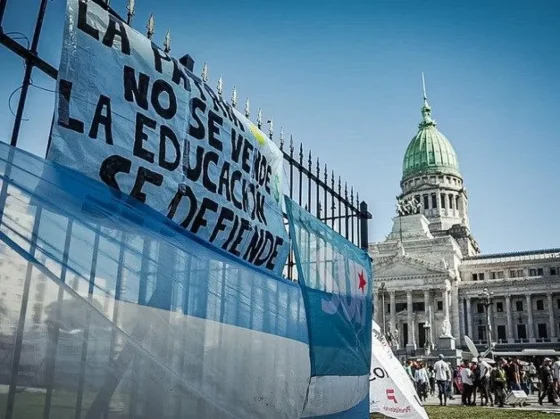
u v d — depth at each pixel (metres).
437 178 132.50
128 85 6.18
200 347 5.83
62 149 5.37
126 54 6.22
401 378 14.54
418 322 101.25
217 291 6.33
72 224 4.70
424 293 101.06
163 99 6.63
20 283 4.14
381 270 104.75
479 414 23.69
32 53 5.29
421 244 109.75
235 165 7.88
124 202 5.34
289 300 8.16
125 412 4.66
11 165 4.38
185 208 6.80
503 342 100.25
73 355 4.33
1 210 4.21
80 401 4.33
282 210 9.17
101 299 4.79
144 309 5.19
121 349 4.70
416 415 13.94
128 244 5.18
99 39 5.92
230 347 6.41
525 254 111.38
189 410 5.45
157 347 5.26
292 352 7.91
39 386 4.09
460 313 103.44
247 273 7.05
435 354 70.31
